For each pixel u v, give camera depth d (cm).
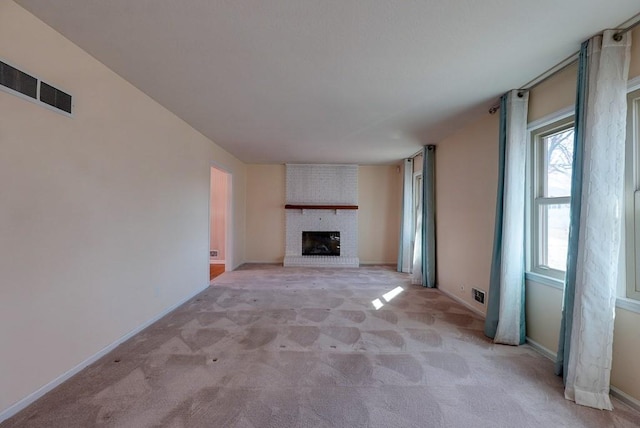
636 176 186
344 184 696
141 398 187
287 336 285
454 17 174
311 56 220
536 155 268
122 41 204
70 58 207
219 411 176
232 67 238
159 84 271
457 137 411
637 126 186
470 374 219
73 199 212
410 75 247
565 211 246
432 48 207
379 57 220
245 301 396
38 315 186
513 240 268
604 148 185
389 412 176
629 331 182
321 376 215
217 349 255
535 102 264
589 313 187
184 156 384
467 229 383
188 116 359
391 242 709
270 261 707
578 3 161
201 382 205
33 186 183
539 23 179
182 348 257
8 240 169
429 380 211
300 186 695
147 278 304
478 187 357
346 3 163
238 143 493
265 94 289
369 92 282
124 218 267
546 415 175
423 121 368
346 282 514
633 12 168
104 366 225
